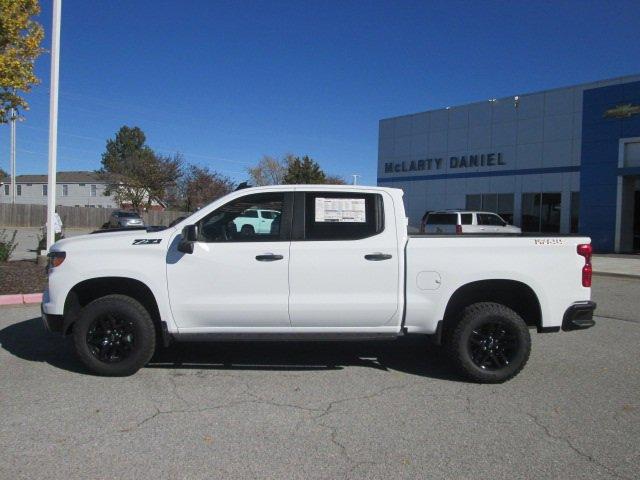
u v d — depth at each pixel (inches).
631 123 910.4
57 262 223.3
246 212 227.0
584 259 227.3
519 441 167.0
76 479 140.2
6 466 146.6
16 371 230.5
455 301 232.1
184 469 146.3
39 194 2908.5
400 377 231.0
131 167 2162.9
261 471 145.9
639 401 203.9
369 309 220.8
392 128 1337.4
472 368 220.7
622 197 925.2
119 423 176.7
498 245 223.0
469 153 1179.9
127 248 221.9
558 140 1033.5
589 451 160.6
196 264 219.1
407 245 221.8
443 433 172.4
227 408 191.6
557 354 273.1
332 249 220.4
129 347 223.0
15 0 432.8
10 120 475.5
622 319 368.5
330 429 174.4
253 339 223.3
